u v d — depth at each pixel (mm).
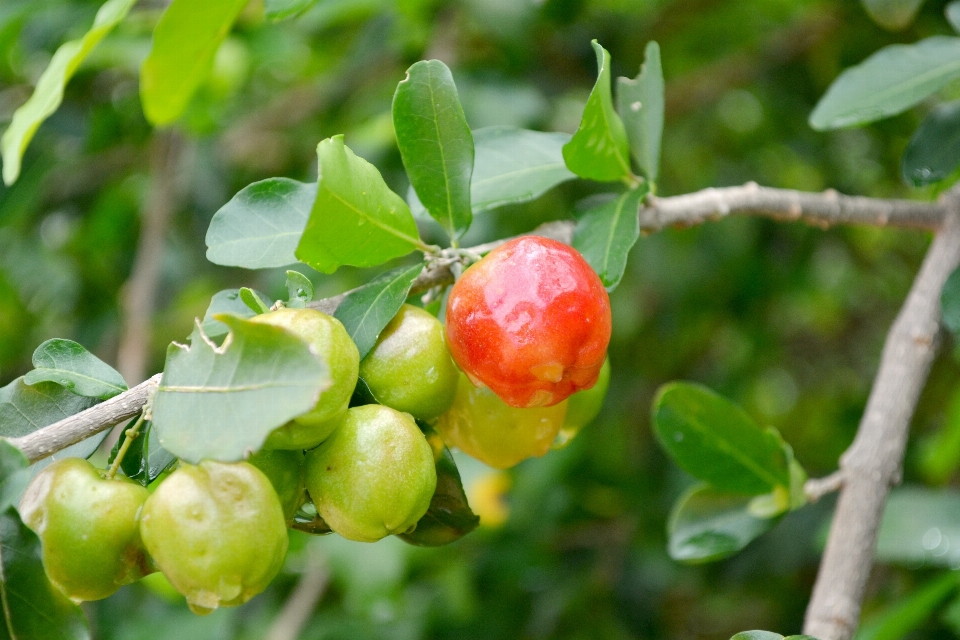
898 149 582
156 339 688
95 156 598
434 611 585
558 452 612
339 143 296
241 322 278
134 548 288
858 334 756
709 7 618
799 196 352
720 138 700
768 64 604
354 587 512
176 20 333
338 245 301
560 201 602
